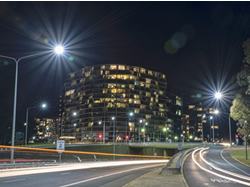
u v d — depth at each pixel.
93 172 29.39
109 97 141.50
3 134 123.75
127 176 24.84
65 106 165.00
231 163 45.81
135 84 147.38
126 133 136.62
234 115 42.47
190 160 49.28
